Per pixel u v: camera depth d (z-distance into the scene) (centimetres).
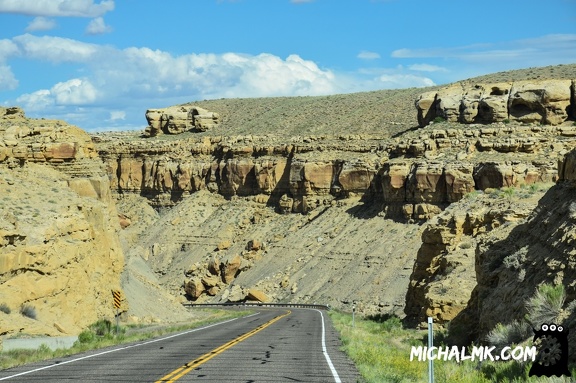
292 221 15525
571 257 2608
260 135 18162
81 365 2528
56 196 5294
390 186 12950
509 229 4350
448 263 5612
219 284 13975
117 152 19625
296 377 2206
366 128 18300
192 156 18838
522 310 2772
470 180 11581
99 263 5372
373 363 2605
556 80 12412
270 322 5997
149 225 18100
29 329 3822
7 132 5812
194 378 2142
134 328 5369
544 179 10762
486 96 12975
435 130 13075
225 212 17125
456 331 3978
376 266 11744
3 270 4000
